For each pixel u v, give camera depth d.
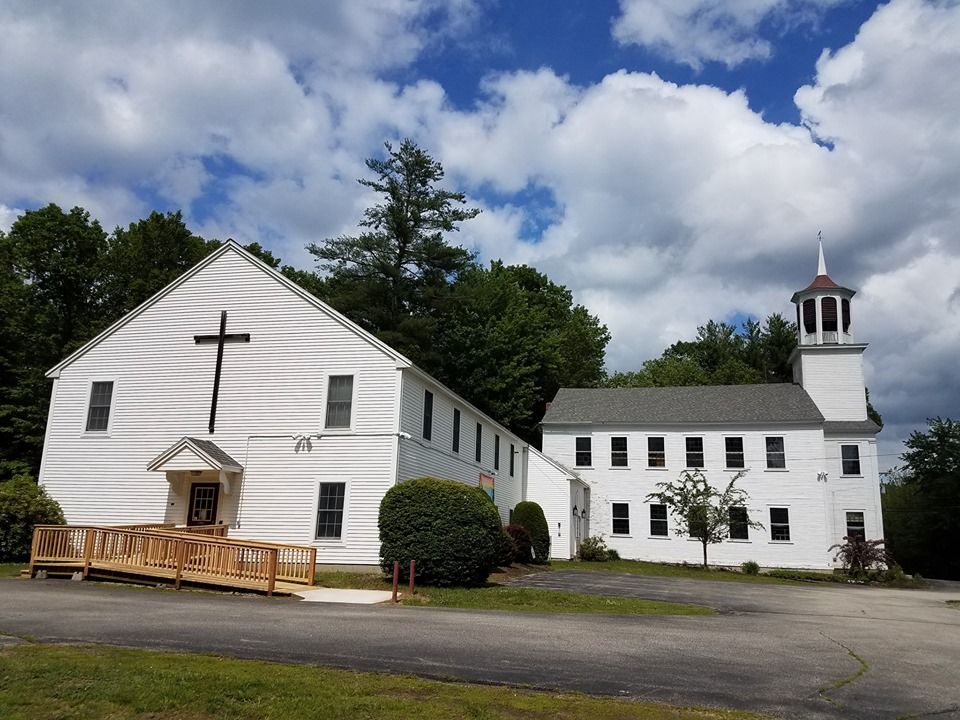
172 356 24.33
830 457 38.25
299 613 13.14
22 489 23.48
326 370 22.91
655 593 21.53
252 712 6.61
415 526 18.84
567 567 31.61
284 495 22.28
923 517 44.94
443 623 12.32
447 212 44.31
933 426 44.62
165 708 6.66
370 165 44.06
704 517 35.12
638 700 7.55
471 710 6.81
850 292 41.34
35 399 35.56
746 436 38.41
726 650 10.84
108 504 23.62
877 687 8.69
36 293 38.44
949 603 22.38
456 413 27.86
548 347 52.59
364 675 8.06
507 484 34.28
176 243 42.28
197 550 18.23
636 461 39.59
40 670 7.58
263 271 24.14
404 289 43.34
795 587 27.61
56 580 18.67
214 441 23.23
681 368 64.00
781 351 66.38
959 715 7.51
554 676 8.44
